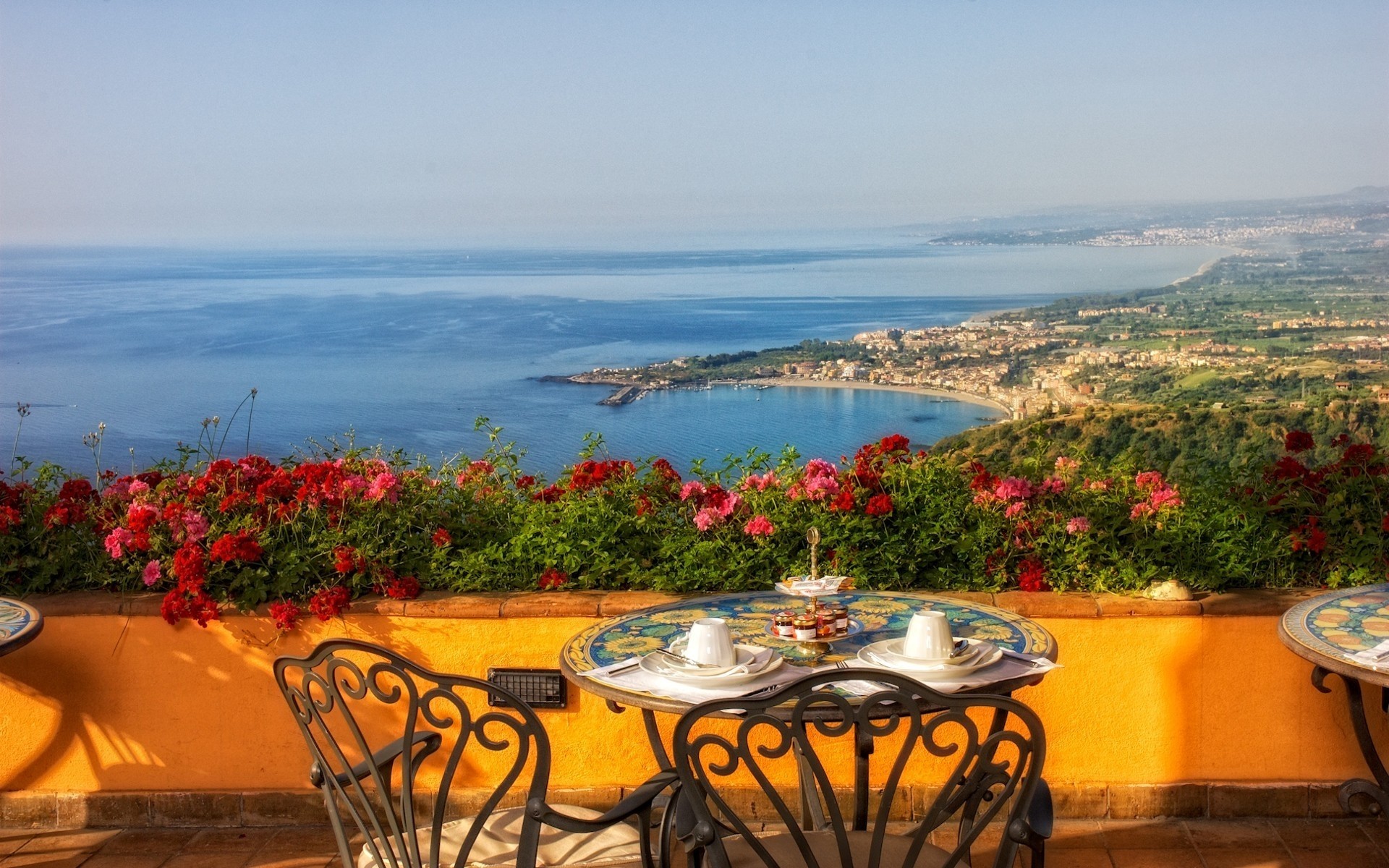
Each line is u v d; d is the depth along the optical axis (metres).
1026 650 2.29
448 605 3.25
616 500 3.57
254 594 3.24
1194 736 3.20
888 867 2.01
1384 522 3.20
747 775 3.30
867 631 2.46
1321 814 3.19
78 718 3.33
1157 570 3.28
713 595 2.88
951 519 3.39
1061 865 2.98
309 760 3.33
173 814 3.33
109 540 3.25
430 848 2.06
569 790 3.28
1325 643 2.37
